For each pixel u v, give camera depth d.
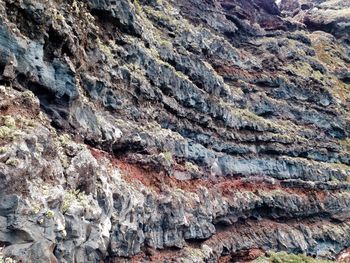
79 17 15.26
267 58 37.78
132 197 15.03
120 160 16.55
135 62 19.39
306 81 38.62
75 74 13.73
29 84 12.14
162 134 19.75
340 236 30.28
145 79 19.62
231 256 22.66
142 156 17.62
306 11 64.31
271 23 45.31
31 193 9.66
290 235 26.86
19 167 9.44
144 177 17.31
